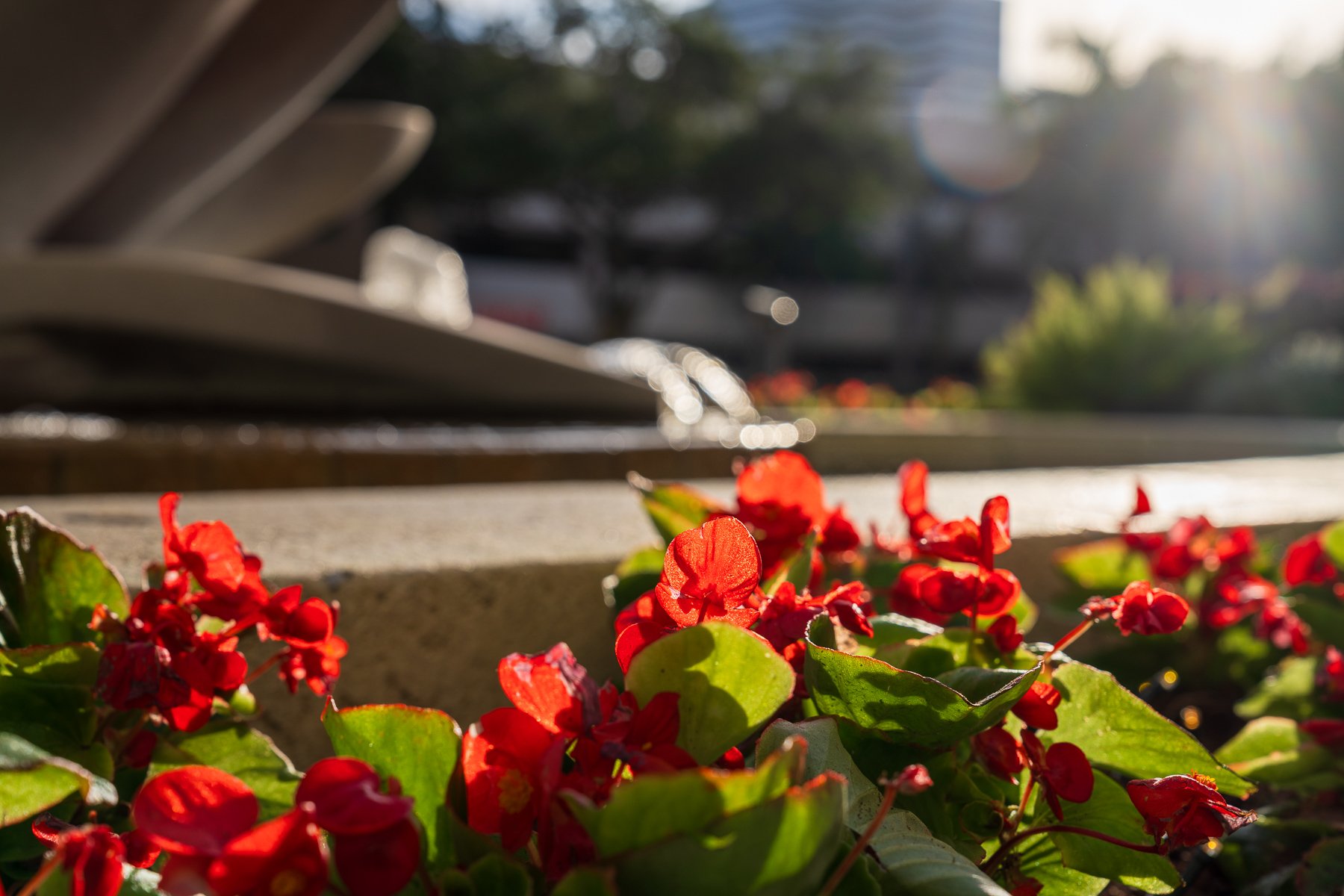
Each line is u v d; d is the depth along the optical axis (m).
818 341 36.59
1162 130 35.69
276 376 5.55
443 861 0.68
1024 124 38.09
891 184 30.02
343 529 1.61
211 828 0.56
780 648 0.84
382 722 0.70
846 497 2.30
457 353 5.65
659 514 1.22
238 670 0.82
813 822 0.55
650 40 27.25
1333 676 1.35
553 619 1.40
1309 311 17.53
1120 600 0.90
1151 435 6.52
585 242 31.42
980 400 12.79
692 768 0.63
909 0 77.19
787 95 29.38
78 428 3.92
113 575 0.93
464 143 25.16
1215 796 0.76
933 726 0.79
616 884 0.57
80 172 6.31
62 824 0.75
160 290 5.36
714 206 30.30
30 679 0.82
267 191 9.29
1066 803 0.84
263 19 7.54
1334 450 7.17
